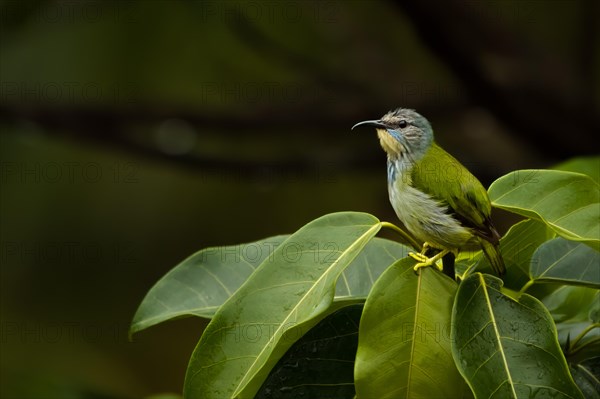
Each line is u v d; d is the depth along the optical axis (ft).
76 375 46.03
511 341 13.76
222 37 46.11
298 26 46.11
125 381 46.73
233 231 48.83
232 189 48.91
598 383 15.69
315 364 15.11
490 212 19.35
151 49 46.32
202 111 44.60
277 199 48.70
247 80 47.39
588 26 41.39
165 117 44.27
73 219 47.85
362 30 47.11
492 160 44.65
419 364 13.85
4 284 47.55
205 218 48.75
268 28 45.80
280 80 47.78
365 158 44.04
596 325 16.07
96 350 47.57
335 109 44.86
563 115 38.81
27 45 45.27
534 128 38.96
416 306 14.26
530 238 16.17
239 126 44.75
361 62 46.24
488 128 46.09
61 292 47.62
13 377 28.91
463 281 14.52
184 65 46.93
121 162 48.08
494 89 37.40
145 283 48.24
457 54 35.96
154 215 48.44
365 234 14.64
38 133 43.45
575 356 16.74
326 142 47.39
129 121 44.04
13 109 42.68
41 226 47.67
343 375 15.06
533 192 15.70
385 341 13.96
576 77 40.01
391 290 14.35
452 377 13.88
